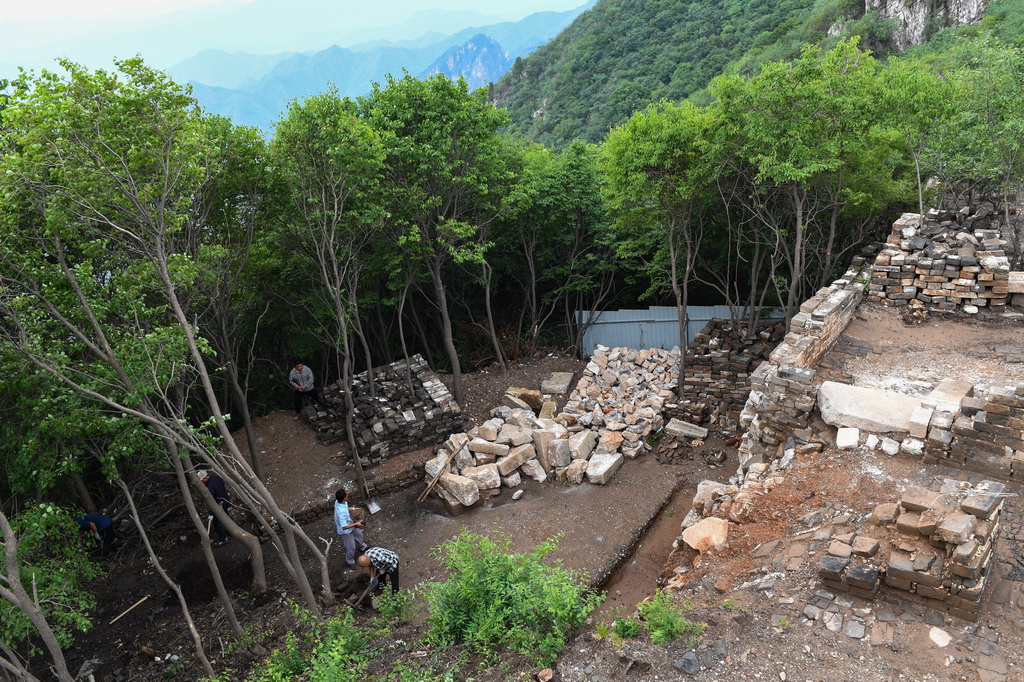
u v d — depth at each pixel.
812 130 13.89
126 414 9.60
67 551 9.37
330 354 21.22
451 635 7.61
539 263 22.36
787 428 10.27
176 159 9.44
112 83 8.75
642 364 18.78
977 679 5.63
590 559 11.14
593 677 6.12
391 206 15.52
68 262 10.64
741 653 6.16
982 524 6.34
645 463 15.01
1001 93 15.25
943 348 11.98
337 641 7.68
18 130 8.84
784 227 18.36
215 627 11.05
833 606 6.56
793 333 11.77
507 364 21.12
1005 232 16.86
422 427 15.71
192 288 11.97
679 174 15.57
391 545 12.62
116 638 11.15
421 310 23.59
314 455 15.89
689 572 8.28
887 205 17.72
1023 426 7.84
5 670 7.83
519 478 14.42
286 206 14.21
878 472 8.59
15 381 9.16
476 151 16.20
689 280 20.39
